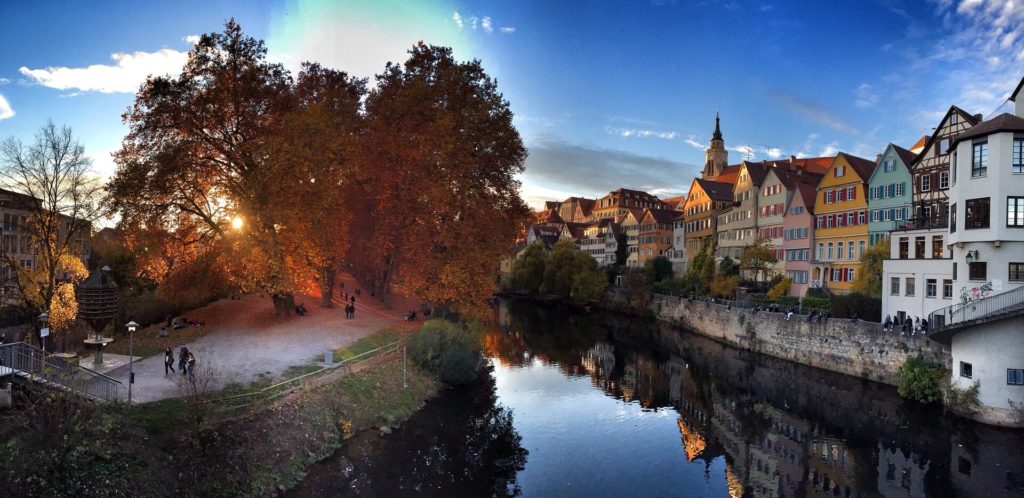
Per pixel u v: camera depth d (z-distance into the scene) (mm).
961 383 27500
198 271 32500
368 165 35875
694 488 20953
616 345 51188
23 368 15789
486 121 36062
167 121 28578
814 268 58625
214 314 37062
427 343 31609
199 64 29203
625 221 104812
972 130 28359
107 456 14000
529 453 24000
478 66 38812
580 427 27547
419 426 25203
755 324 47062
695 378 38219
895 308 37344
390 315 41844
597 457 23781
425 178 33500
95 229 28312
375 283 50938
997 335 25797
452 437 24500
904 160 48438
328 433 20750
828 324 38906
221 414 17953
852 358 36688
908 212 47812
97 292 22188
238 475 16406
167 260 31109
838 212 55750
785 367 40812
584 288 80688
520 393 33438
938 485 20844
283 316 36438
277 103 31797
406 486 19531
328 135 29344
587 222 144875
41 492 12297
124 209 27047
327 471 18891
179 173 28906
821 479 21672
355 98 43969
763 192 67812
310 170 28812
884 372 34219
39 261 28703
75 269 28797
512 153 38375
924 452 23922
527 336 56062
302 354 27594
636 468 22703
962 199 28625
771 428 27719
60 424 13305
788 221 62875
